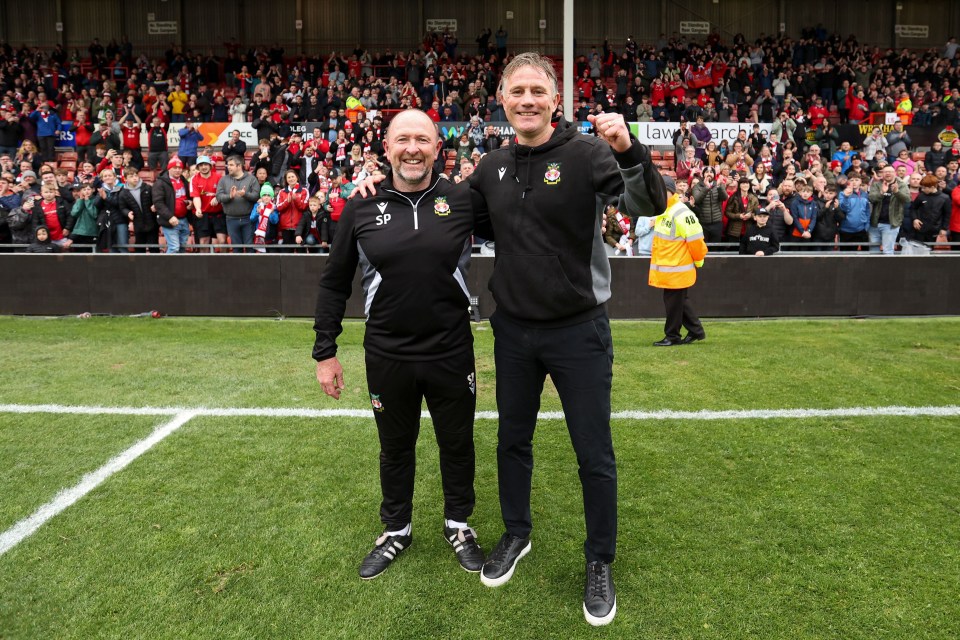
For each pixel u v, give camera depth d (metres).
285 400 4.67
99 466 3.56
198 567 2.65
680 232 6.13
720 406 4.47
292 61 22.83
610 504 2.42
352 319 7.81
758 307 7.84
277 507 3.13
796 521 2.97
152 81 19.02
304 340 6.64
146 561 2.69
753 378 5.12
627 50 20.47
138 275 7.94
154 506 3.14
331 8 23.89
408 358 2.50
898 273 7.83
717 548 2.76
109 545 2.80
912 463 3.55
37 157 14.54
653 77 19.31
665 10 24.06
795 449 3.74
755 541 2.81
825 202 9.48
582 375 2.37
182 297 7.95
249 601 2.44
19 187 9.60
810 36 22.81
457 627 2.31
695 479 3.39
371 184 2.53
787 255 7.88
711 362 5.61
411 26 23.98
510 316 2.44
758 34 24.39
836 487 3.28
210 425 4.16
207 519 3.02
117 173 11.20
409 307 2.46
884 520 2.97
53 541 2.83
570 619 2.35
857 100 17.94
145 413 4.38
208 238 9.45
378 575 2.61
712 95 18.75
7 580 2.56
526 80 2.23
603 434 2.40
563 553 2.76
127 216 8.88
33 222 8.73
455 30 23.98
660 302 7.85
